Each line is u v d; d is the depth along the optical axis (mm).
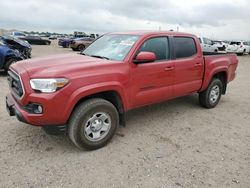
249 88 9102
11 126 4625
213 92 6148
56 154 3752
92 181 3162
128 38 4590
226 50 29281
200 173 3412
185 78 5199
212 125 5156
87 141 3777
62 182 3125
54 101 3350
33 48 27875
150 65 4430
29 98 3373
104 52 4594
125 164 3561
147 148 4043
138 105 4457
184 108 6160
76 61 3957
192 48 5367
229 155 3938
